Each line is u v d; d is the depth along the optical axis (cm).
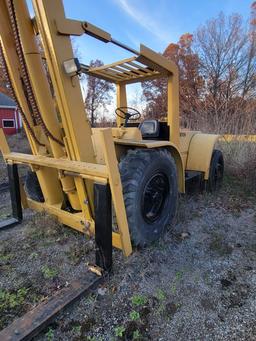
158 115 892
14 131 1952
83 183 217
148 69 284
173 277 203
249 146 495
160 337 153
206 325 160
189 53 2278
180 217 306
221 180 424
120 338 153
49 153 251
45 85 213
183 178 296
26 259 230
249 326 158
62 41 184
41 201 307
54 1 177
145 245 239
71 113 198
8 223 290
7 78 221
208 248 244
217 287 192
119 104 357
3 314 170
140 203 223
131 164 223
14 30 188
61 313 167
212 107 837
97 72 298
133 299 180
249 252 237
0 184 510
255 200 368
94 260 224
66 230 273
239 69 2064
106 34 200
